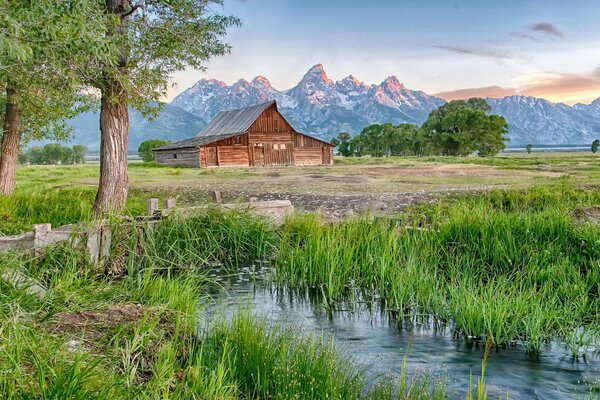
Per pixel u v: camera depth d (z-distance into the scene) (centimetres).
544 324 771
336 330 808
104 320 643
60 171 5247
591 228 1187
